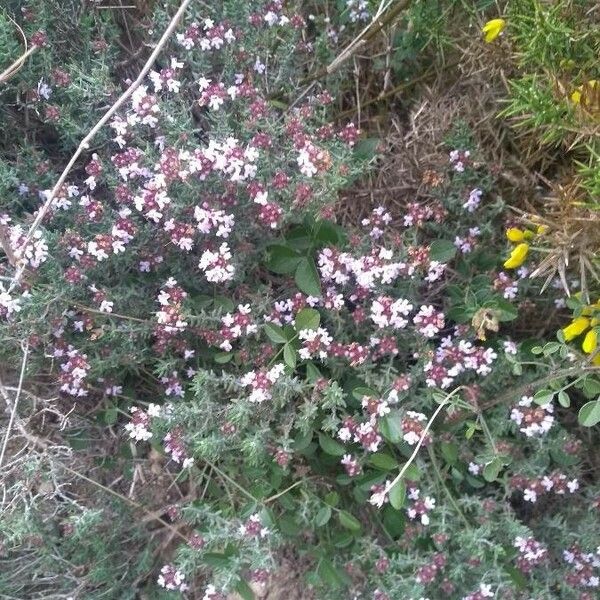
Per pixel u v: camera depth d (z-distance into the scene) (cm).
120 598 37
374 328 36
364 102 44
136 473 39
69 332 36
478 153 37
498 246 38
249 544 32
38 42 34
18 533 32
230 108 37
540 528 36
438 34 40
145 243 34
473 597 31
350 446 36
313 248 36
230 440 34
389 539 36
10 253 31
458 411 34
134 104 33
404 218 38
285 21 36
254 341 36
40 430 38
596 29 33
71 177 39
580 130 32
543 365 34
